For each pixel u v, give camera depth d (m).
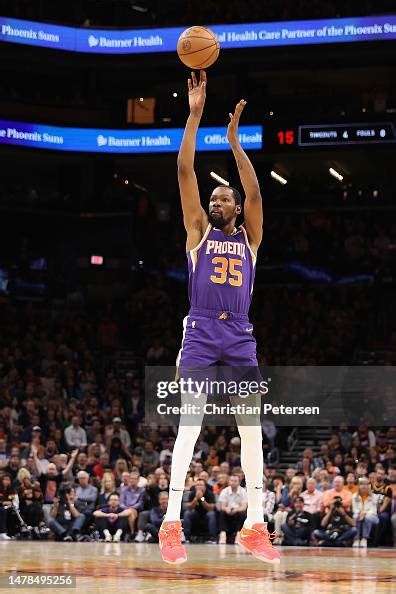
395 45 29.59
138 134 32.25
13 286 33.25
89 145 32.19
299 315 29.70
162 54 31.42
